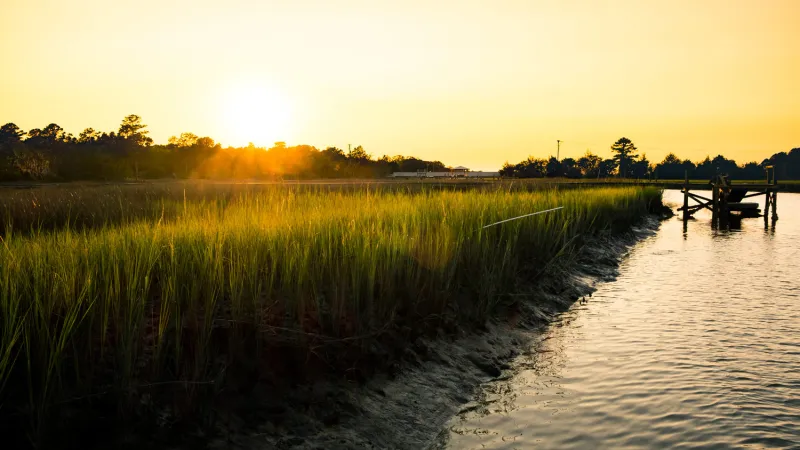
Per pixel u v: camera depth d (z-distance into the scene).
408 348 7.61
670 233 29.12
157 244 7.41
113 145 153.12
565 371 8.28
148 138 160.88
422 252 8.96
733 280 15.28
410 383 7.06
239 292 6.39
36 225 13.74
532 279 12.23
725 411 6.81
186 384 5.17
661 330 10.30
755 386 7.58
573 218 17.70
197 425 5.03
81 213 15.05
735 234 28.53
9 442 4.37
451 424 6.59
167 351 5.65
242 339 6.07
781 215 42.50
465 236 11.09
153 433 4.79
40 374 4.88
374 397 6.49
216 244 7.44
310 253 7.93
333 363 6.52
